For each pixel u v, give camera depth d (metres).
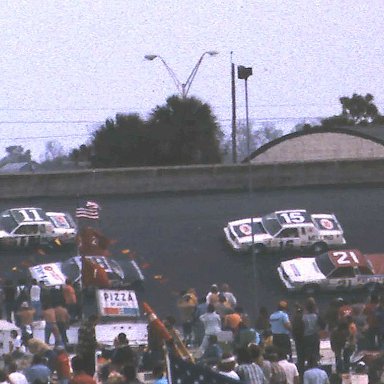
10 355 72.00
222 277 170.12
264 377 66.94
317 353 90.25
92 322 84.94
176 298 159.12
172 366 51.47
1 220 175.62
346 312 103.31
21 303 118.31
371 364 81.56
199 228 192.00
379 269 159.38
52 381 71.25
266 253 176.88
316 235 176.38
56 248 175.88
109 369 69.44
